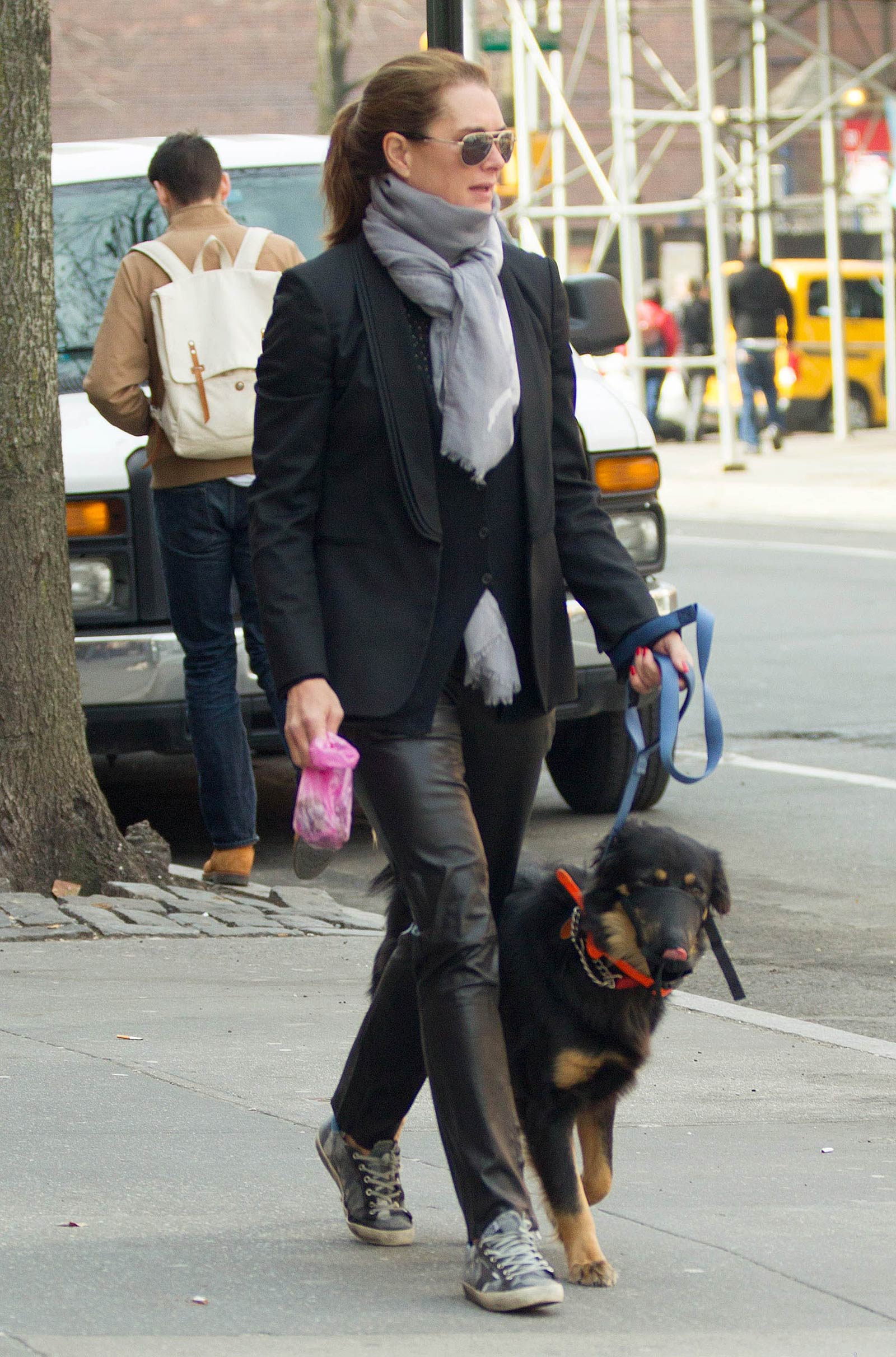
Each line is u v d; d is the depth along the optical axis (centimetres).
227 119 6731
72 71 6719
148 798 1738
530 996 657
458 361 644
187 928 1223
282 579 642
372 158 655
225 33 6700
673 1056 1002
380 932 1247
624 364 4288
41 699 1300
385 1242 691
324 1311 625
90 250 1602
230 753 1345
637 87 6431
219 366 1256
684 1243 711
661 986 642
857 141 5503
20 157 1269
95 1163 773
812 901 1374
